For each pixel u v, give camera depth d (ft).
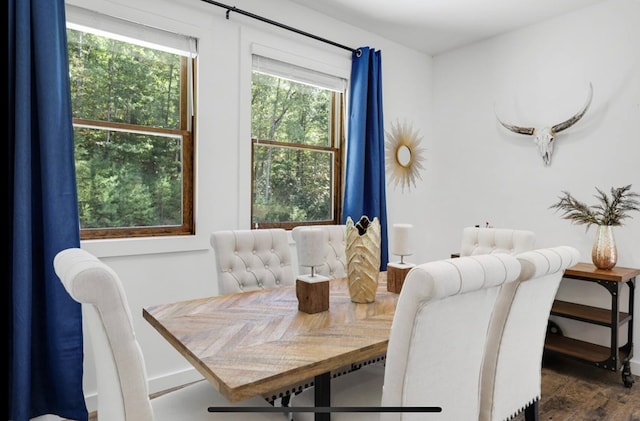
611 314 8.52
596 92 9.46
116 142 7.63
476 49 11.91
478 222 11.84
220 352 3.95
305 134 10.38
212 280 8.52
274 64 9.41
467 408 4.16
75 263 3.30
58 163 6.36
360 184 10.39
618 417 7.10
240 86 8.81
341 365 3.93
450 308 3.62
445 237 12.69
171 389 8.08
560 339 9.71
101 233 7.47
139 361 3.32
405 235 6.41
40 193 6.43
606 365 8.25
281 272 7.22
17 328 6.01
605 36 9.34
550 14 10.07
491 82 11.53
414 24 10.77
